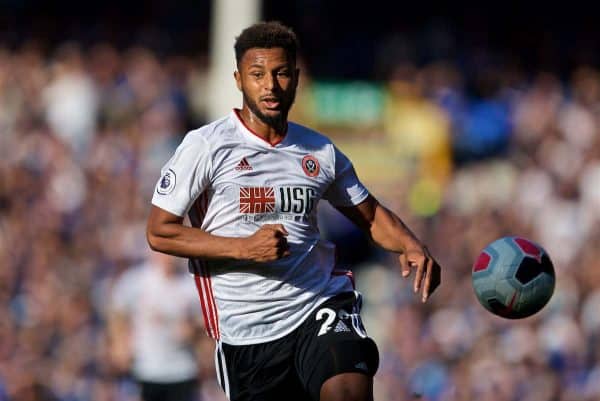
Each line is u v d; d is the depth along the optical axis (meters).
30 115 72.62
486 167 75.31
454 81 81.06
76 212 63.69
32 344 49.62
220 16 67.88
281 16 97.12
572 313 53.16
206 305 24.39
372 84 81.00
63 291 54.31
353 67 91.06
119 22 92.75
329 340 23.66
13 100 72.94
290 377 24.27
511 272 24.45
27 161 67.56
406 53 90.44
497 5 98.88
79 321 51.06
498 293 24.52
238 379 24.53
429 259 24.52
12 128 70.56
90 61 76.38
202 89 80.44
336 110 79.00
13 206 64.00
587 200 67.31
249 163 23.72
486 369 49.12
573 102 78.06
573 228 65.00
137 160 68.38
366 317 61.97
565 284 54.97
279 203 23.78
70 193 65.25
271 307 24.02
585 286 54.84
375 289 63.88
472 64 87.44
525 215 65.88
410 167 76.81
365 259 66.06
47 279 55.25
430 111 78.19
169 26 92.69
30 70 75.12
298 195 23.91
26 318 52.41
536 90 79.69
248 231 23.73
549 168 70.31
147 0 94.06
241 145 23.72
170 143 70.56
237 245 22.88
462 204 69.75
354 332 23.92
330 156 24.41
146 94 74.81
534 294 24.47
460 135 77.44
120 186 65.06
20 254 57.78
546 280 24.55
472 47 92.38
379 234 25.08
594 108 76.88
